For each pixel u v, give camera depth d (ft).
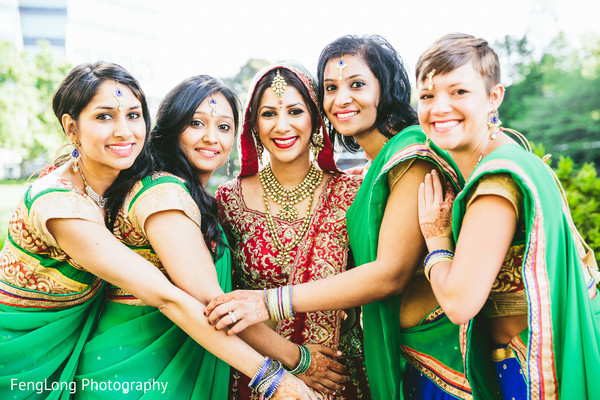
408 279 5.95
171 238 5.78
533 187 4.57
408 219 5.83
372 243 6.03
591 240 10.47
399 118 6.70
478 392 5.54
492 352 5.71
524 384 5.34
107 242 5.55
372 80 6.48
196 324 5.68
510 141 5.22
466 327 5.32
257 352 6.06
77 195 5.58
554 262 4.72
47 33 66.74
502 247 4.63
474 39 5.09
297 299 5.96
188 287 5.78
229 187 7.39
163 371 5.89
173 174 6.43
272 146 6.89
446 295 4.80
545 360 4.67
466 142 5.14
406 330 6.45
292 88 6.76
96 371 5.82
